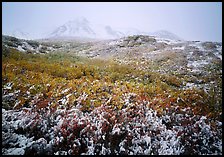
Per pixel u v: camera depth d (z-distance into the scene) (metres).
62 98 11.13
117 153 8.34
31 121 9.00
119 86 13.14
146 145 8.84
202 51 26.45
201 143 9.24
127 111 10.49
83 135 8.82
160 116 10.53
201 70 19.38
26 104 10.59
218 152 8.88
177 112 10.91
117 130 9.01
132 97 11.84
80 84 12.91
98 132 8.95
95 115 10.06
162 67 20.64
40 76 13.10
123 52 30.27
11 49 18.80
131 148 8.59
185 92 13.32
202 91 13.70
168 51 27.44
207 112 11.29
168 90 13.63
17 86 11.41
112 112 10.28
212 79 16.97
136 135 9.19
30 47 27.66
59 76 14.26
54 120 9.41
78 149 8.22
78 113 10.02
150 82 15.38
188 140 9.20
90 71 15.78
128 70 17.22
